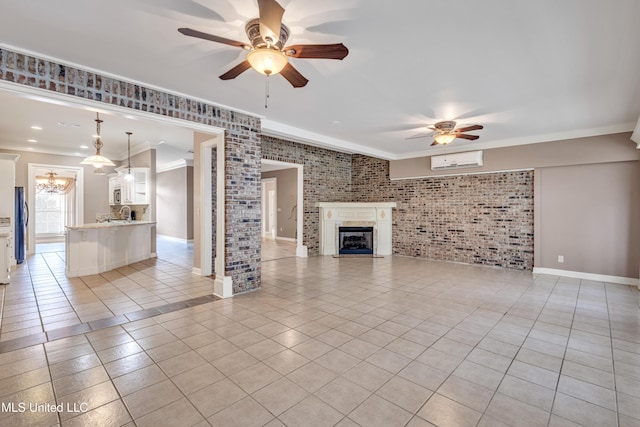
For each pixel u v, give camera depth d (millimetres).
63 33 2307
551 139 5492
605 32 2273
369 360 2539
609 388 2168
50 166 7918
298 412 1903
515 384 2215
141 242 7066
